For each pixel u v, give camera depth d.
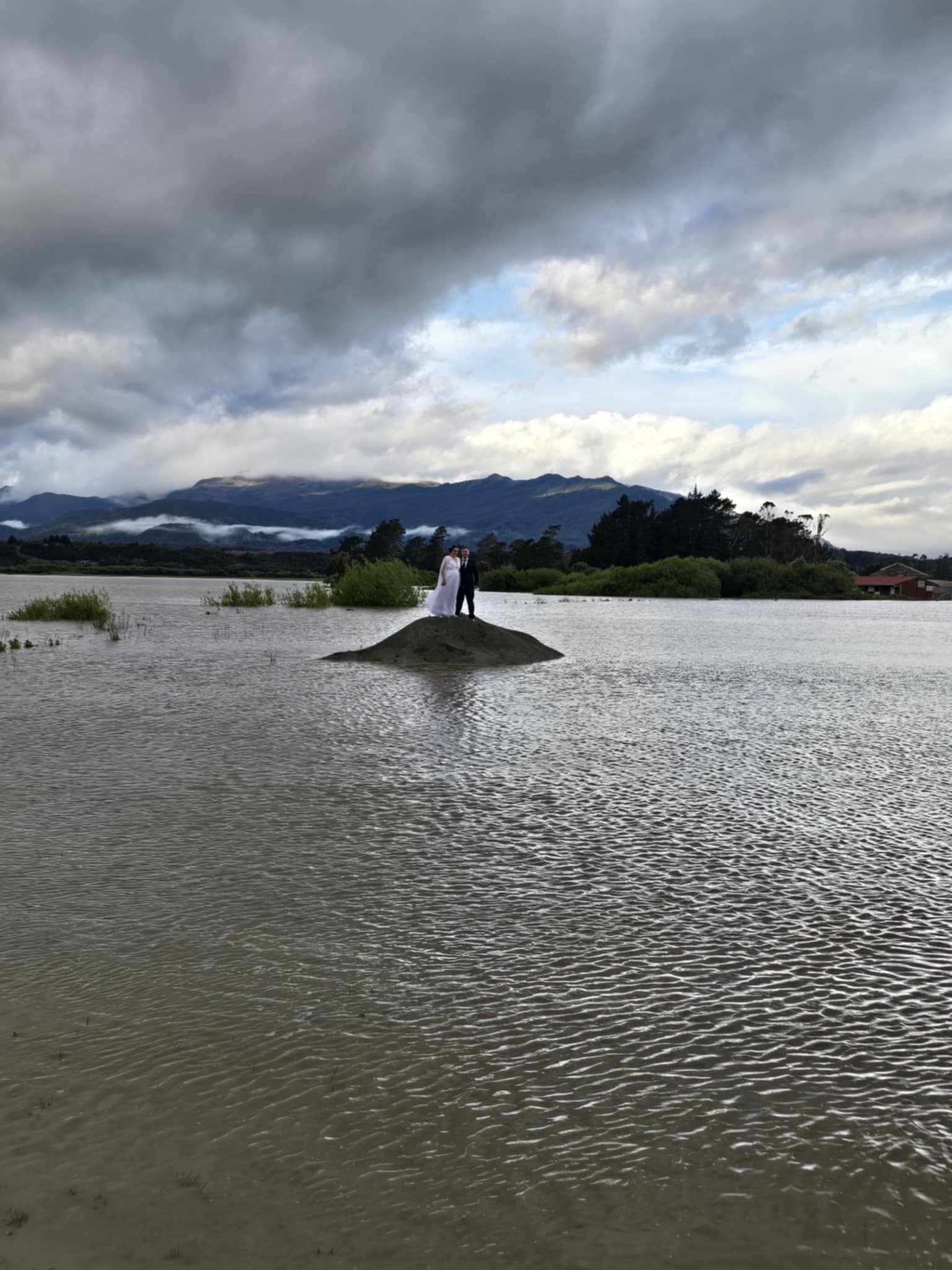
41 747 9.59
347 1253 2.50
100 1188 2.76
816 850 6.40
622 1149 3.00
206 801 7.42
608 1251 2.54
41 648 21.73
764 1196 2.79
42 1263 2.45
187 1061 3.46
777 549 148.25
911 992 4.20
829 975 4.36
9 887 5.35
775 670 19.39
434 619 20.64
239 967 4.31
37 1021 3.76
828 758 9.75
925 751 10.23
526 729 11.24
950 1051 3.68
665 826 6.96
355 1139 3.01
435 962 4.41
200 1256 2.48
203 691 14.24
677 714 12.75
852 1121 3.18
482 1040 3.67
